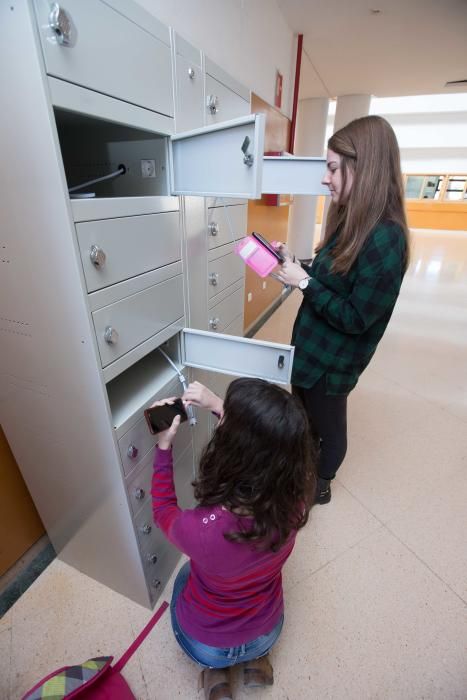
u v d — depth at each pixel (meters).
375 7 2.55
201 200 1.13
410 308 3.96
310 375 1.19
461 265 6.07
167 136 0.88
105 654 1.06
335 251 1.03
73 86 0.58
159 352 1.20
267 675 0.93
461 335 3.31
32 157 0.58
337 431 1.33
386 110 8.09
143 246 0.83
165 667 1.03
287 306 4.13
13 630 1.11
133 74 0.73
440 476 1.73
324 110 5.27
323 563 1.33
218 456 0.62
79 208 0.62
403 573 1.30
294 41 3.07
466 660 1.06
